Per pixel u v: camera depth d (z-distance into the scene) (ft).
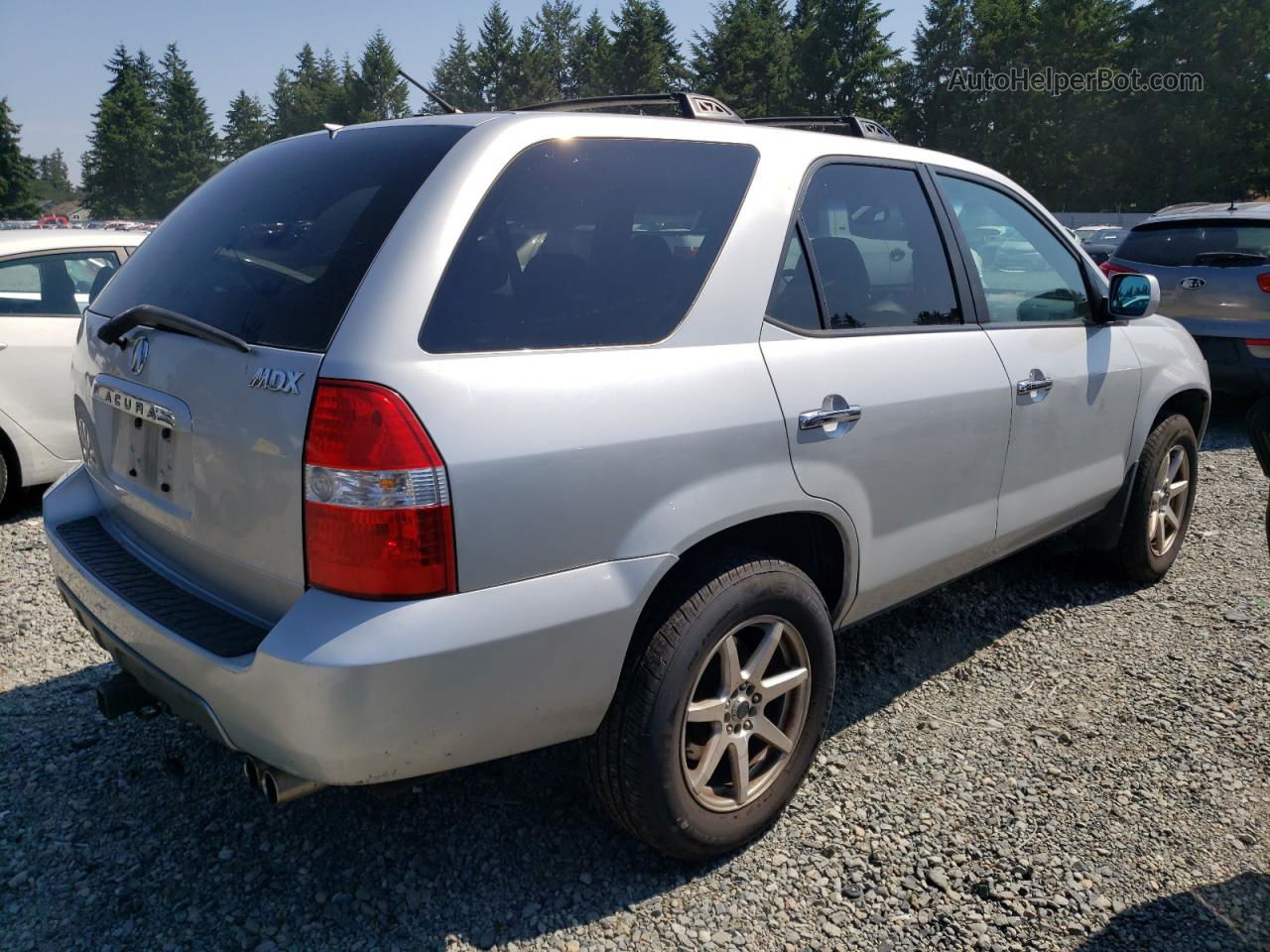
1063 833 9.09
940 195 10.89
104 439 9.05
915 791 9.71
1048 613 13.87
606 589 7.25
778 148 9.23
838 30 236.84
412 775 6.89
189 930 7.77
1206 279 25.29
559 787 9.68
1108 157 215.92
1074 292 12.67
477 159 7.38
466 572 6.65
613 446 7.25
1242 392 25.50
